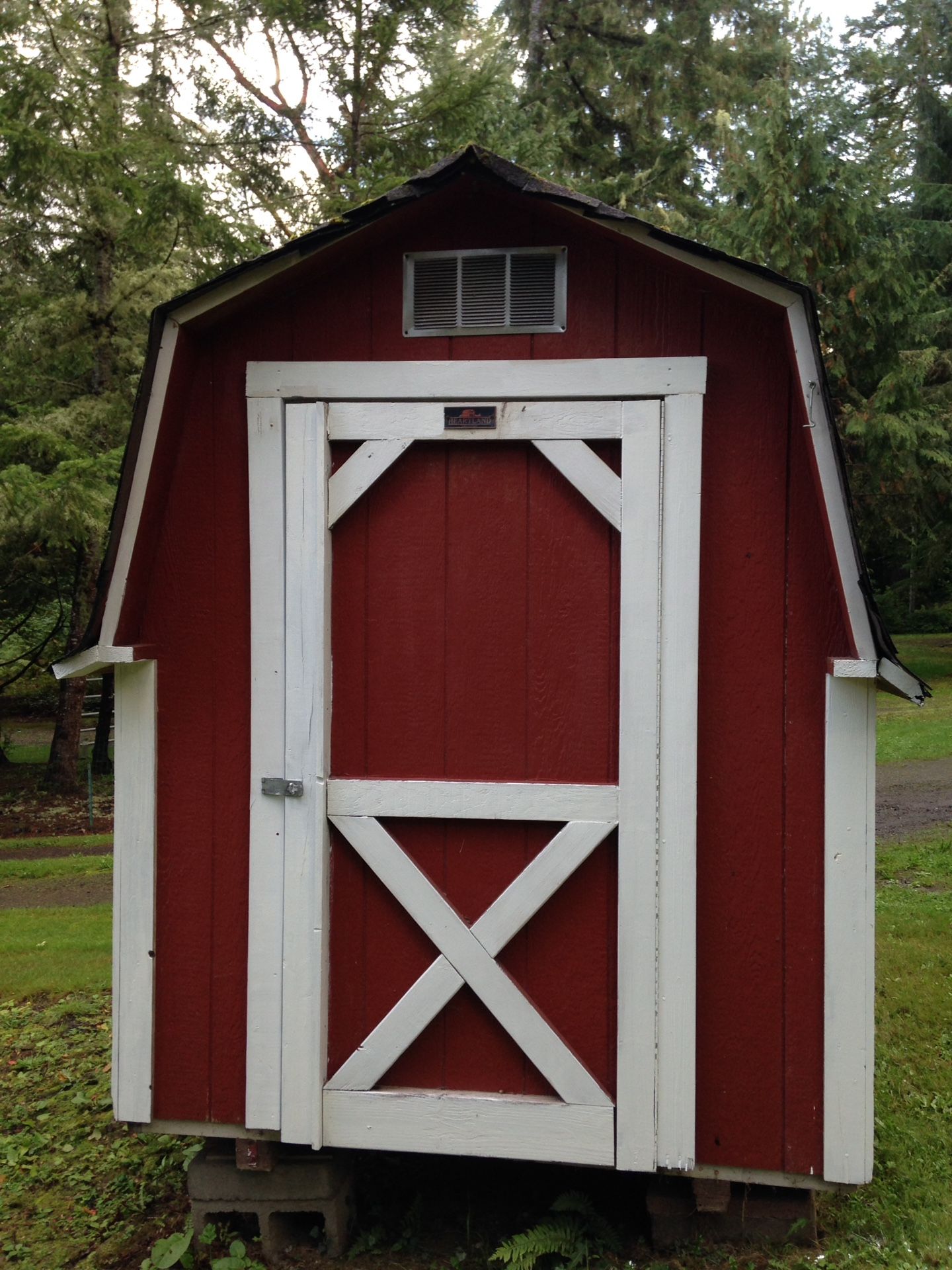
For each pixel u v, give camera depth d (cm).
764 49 1906
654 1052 302
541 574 316
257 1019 320
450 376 314
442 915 314
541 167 1309
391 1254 328
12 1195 377
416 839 320
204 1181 331
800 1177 302
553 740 314
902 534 1867
